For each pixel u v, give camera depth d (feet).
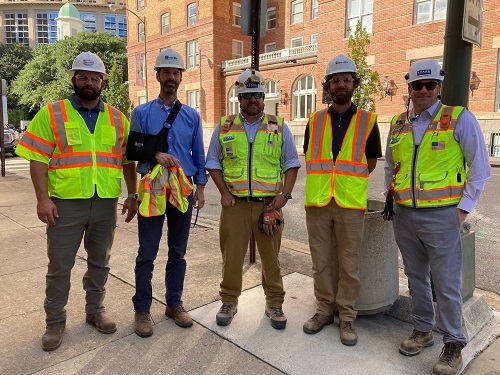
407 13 66.13
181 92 110.42
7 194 32.19
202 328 11.23
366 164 10.65
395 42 67.87
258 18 15.76
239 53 105.81
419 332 10.15
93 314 11.19
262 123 11.23
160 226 11.19
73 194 10.07
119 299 12.95
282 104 89.25
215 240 19.60
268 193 11.09
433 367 9.21
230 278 11.59
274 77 90.02
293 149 11.44
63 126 9.95
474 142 8.81
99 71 9.96
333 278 11.36
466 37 10.52
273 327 11.25
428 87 9.09
